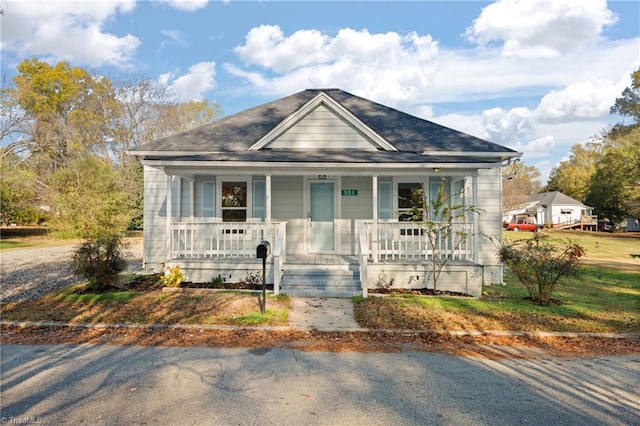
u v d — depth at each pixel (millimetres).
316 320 6980
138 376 4543
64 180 23547
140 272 11453
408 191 12000
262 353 5402
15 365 4902
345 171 10070
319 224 12055
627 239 32969
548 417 3619
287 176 12016
